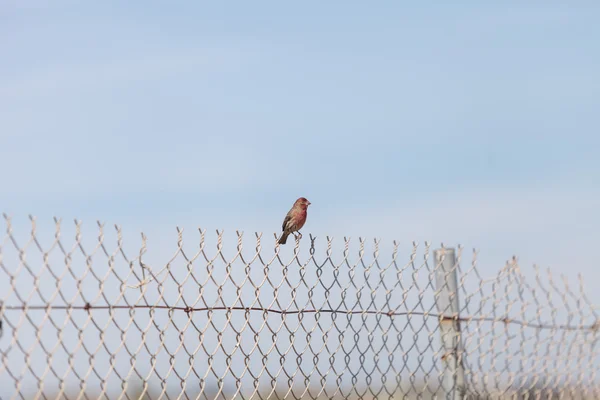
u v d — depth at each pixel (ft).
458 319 32.48
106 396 23.99
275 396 28.14
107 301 24.06
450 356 32.17
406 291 31.63
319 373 29.27
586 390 36.01
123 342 24.44
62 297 23.08
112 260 24.21
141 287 24.88
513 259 34.12
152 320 25.13
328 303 29.58
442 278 32.42
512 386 33.83
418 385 31.71
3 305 22.02
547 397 34.68
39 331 22.63
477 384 32.96
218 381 26.66
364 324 30.45
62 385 23.02
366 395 30.40
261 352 27.84
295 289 28.81
